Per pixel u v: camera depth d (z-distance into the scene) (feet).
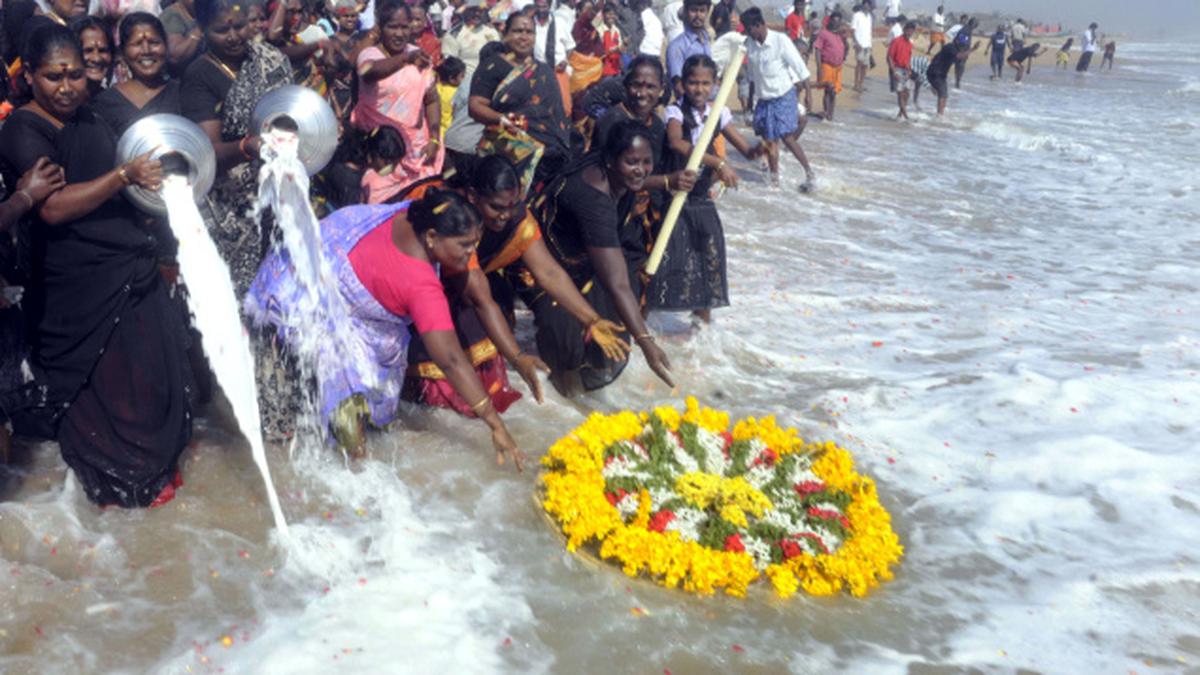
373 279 14.30
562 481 13.64
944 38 92.68
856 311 24.27
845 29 71.82
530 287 17.37
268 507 13.94
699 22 30.86
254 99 16.08
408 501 14.26
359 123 21.40
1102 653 12.12
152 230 14.52
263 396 15.15
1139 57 193.36
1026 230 34.42
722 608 12.49
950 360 21.43
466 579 12.66
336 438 15.10
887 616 12.60
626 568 12.82
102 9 20.36
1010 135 57.06
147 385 13.47
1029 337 23.12
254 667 10.88
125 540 13.01
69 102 13.01
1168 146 57.67
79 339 13.17
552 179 17.42
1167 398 19.60
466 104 23.98
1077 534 14.74
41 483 14.23
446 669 11.05
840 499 14.12
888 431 17.71
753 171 40.40
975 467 16.63
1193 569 13.93
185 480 14.43
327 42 21.50
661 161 19.36
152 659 10.98
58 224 12.91
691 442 14.84
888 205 36.65
